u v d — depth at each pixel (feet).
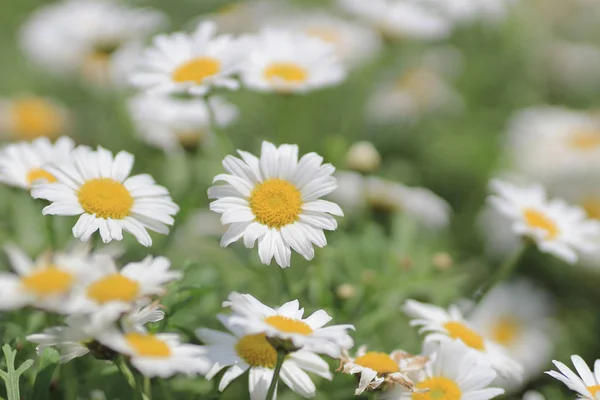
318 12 4.09
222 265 2.92
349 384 2.73
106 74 3.52
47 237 2.74
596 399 2.51
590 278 3.33
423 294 2.93
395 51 3.98
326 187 2.60
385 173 3.45
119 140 3.41
